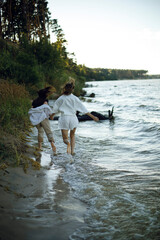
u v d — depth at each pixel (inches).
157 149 205.0
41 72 769.6
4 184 113.5
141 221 92.3
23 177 129.1
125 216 96.3
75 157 184.9
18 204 97.0
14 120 269.9
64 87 182.7
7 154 153.6
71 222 89.4
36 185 123.2
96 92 1454.2
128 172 150.4
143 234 83.4
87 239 79.7
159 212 99.0
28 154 175.9
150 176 142.5
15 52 860.0
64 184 129.5
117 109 560.4
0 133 185.8
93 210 101.1
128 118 401.4
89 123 369.4
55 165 164.2
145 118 395.9
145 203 107.5
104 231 85.0
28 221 84.5
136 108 571.5
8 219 82.7
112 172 150.5
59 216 92.6
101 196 115.0
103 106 641.0
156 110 520.4
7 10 1498.5
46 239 76.4
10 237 72.7
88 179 138.1
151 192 119.3
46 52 906.1
